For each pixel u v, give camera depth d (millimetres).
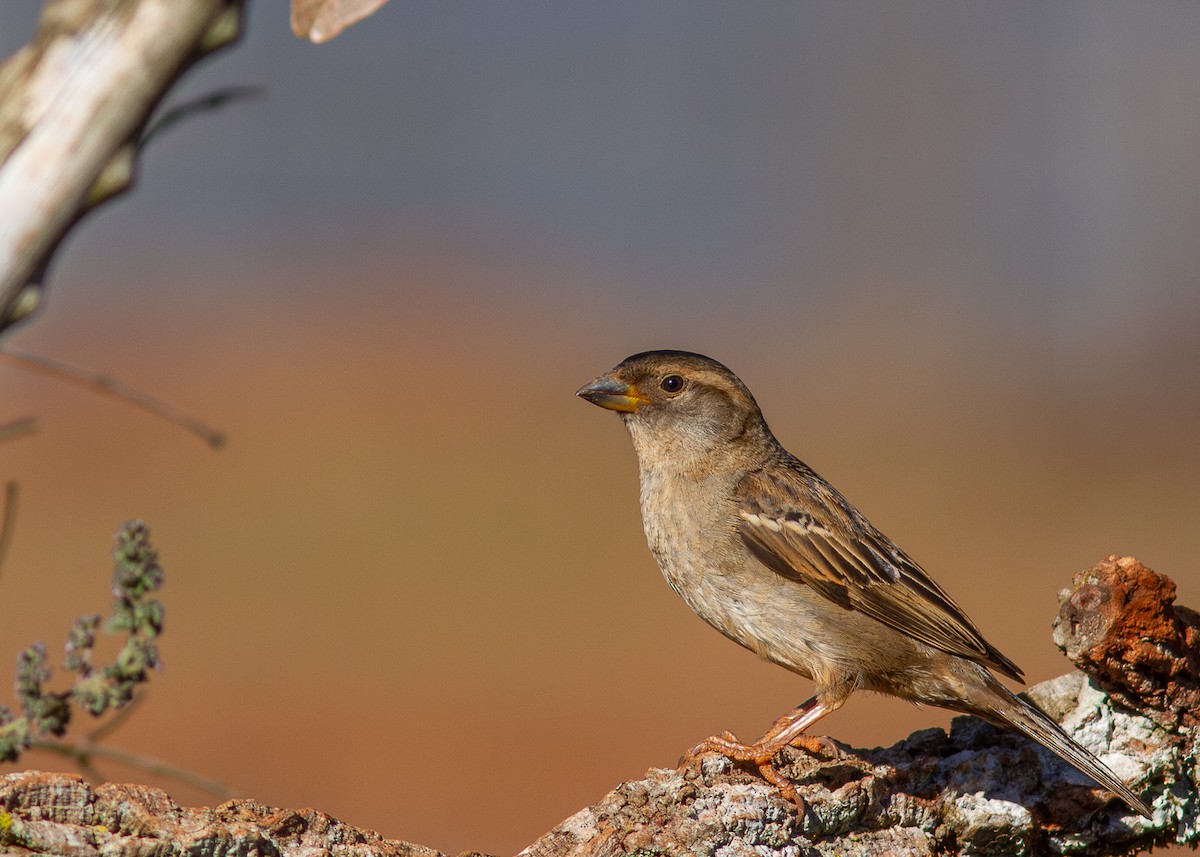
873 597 5586
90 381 3500
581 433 26016
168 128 2477
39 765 9109
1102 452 23734
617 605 16875
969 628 5539
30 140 2369
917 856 4637
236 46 2436
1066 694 5176
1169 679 4883
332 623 15477
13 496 3611
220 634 15109
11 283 2373
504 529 19469
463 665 14367
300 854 3732
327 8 2770
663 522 6008
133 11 2371
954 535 19062
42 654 3484
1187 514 19953
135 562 3535
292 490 21312
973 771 4895
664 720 13234
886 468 22750
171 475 22047
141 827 3453
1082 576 4859
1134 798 4668
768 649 5801
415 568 17891
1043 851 4965
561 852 4234
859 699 12773
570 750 12391
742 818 4305
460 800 11141
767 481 5914
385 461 23219
